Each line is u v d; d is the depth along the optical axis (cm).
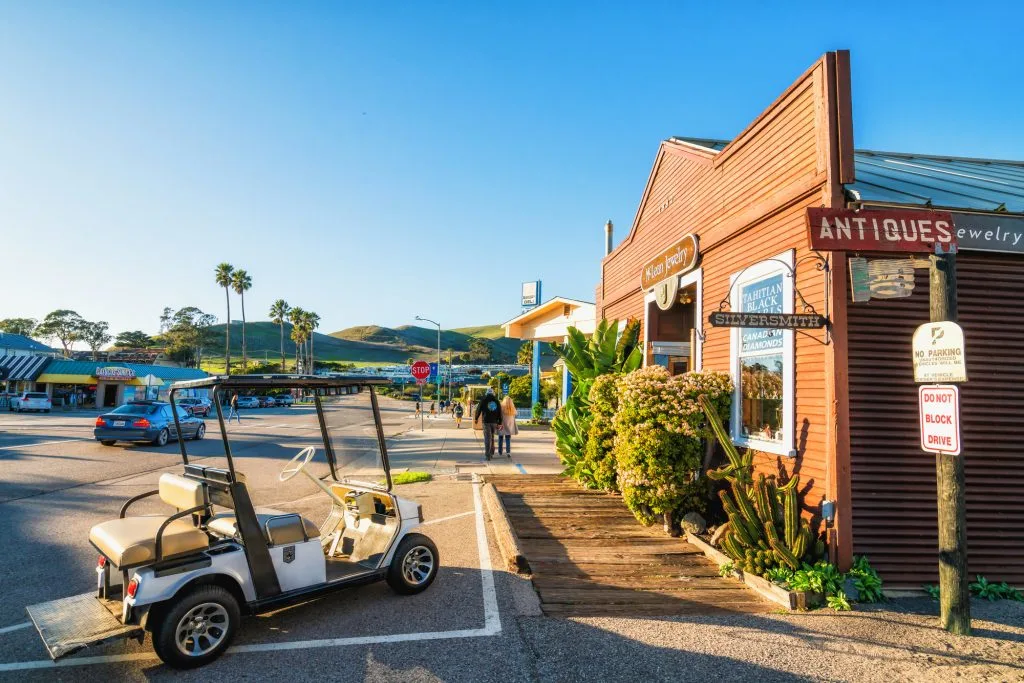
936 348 488
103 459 1505
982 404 589
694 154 929
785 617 509
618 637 467
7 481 1163
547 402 4000
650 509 777
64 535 766
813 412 602
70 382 5197
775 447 662
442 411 5119
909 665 426
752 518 612
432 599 546
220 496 464
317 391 597
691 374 768
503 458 1545
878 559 566
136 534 434
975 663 430
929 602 543
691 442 731
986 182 786
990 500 582
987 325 596
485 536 759
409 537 561
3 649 446
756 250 725
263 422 3250
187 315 12300
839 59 589
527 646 451
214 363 14988
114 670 416
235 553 442
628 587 581
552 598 550
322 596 527
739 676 407
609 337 1096
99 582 466
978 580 572
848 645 456
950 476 487
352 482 593
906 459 575
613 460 921
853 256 583
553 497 957
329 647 450
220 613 430
